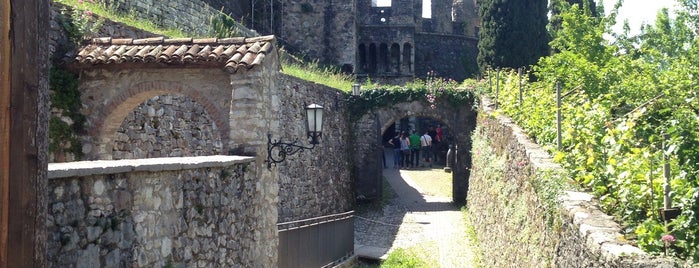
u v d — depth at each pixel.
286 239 10.28
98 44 9.77
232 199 7.76
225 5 29.06
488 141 15.73
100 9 12.46
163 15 16.34
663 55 18.98
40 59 3.34
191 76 9.22
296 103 17.42
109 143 9.66
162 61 9.08
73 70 9.56
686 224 4.53
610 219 5.37
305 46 33.53
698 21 20.22
